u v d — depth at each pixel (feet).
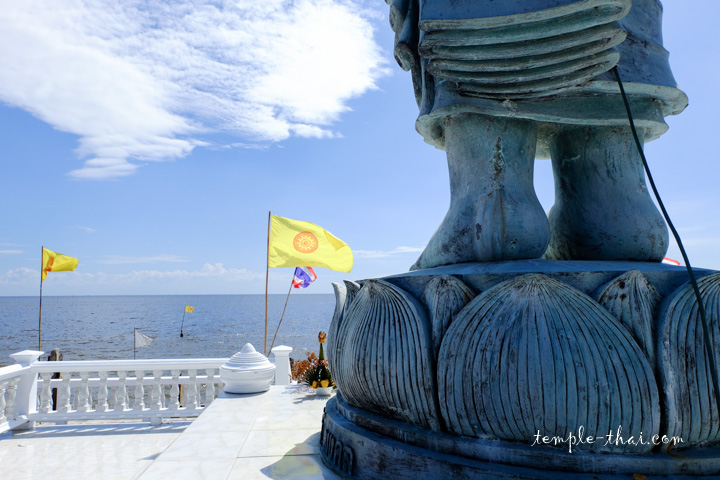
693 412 8.58
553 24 9.73
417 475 9.25
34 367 27.43
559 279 9.44
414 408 9.93
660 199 9.64
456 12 9.95
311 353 24.16
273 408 19.49
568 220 12.82
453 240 11.85
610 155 12.35
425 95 12.69
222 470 12.10
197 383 28.81
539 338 8.70
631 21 11.96
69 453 23.22
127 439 25.45
